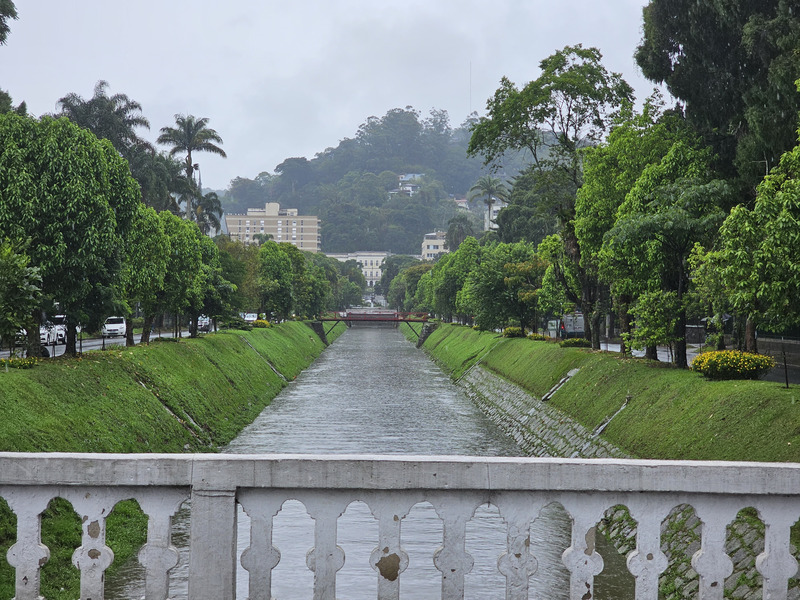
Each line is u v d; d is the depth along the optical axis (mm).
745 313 24938
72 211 31688
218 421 42750
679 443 25703
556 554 21094
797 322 23203
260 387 60781
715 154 37094
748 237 23156
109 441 27484
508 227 110438
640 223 33188
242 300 81312
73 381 29656
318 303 152875
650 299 35312
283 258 110875
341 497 7539
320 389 68875
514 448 40750
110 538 20125
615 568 19656
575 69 48531
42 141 31875
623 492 7531
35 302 26844
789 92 30250
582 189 44531
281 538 22500
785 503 7523
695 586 16125
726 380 28844
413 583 19391
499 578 19844
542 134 50938
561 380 46375
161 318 72250
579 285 57125
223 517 7504
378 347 140000
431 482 7449
